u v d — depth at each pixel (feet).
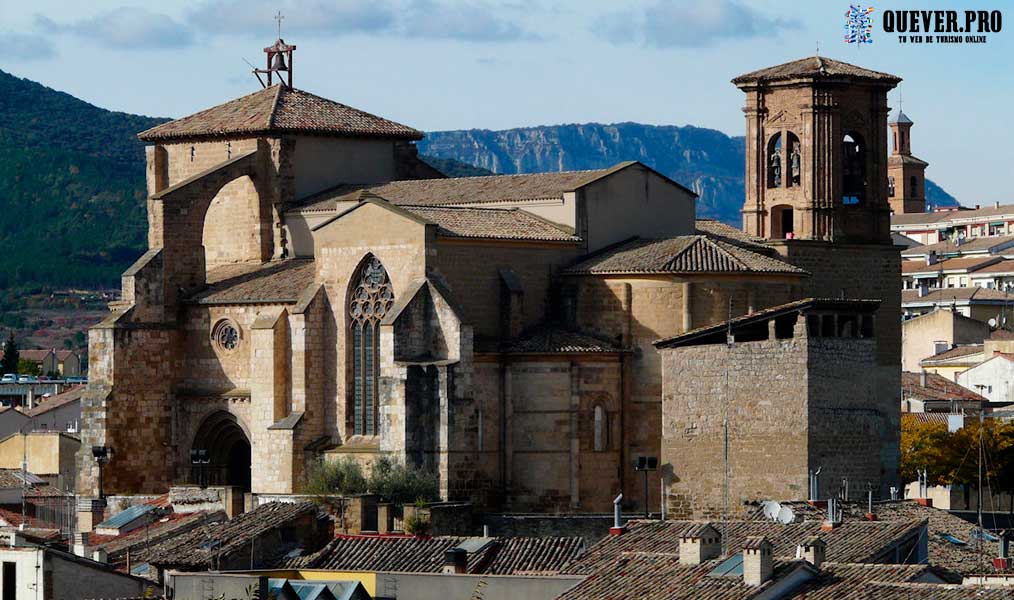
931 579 479.00
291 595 507.30
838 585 462.60
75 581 572.10
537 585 525.34
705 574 490.08
